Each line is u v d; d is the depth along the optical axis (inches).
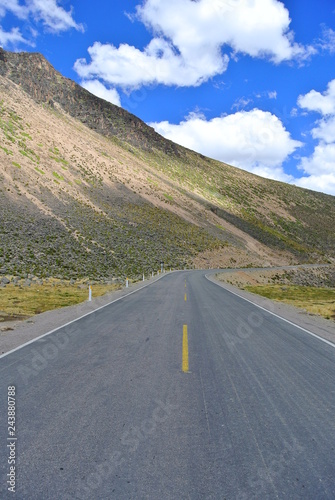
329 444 140.5
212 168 7367.1
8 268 1246.3
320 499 106.9
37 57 5674.2
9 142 2800.2
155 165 5438.0
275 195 7116.1
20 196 2118.6
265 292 1542.8
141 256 2126.0
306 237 5477.4
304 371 241.1
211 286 1102.4
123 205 3068.4
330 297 1459.2
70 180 2903.5
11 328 404.8
